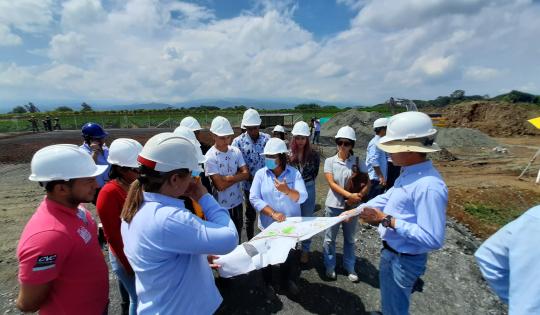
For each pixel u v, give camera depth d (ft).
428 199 5.95
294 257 13.57
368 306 10.36
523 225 3.46
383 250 7.34
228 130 11.60
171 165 4.42
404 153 6.44
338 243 14.97
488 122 89.40
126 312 9.41
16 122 91.50
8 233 16.99
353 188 11.10
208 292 5.27
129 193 4.76
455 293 11.25
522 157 48.24
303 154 12.42
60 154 5.30
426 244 5.97
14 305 10.36
